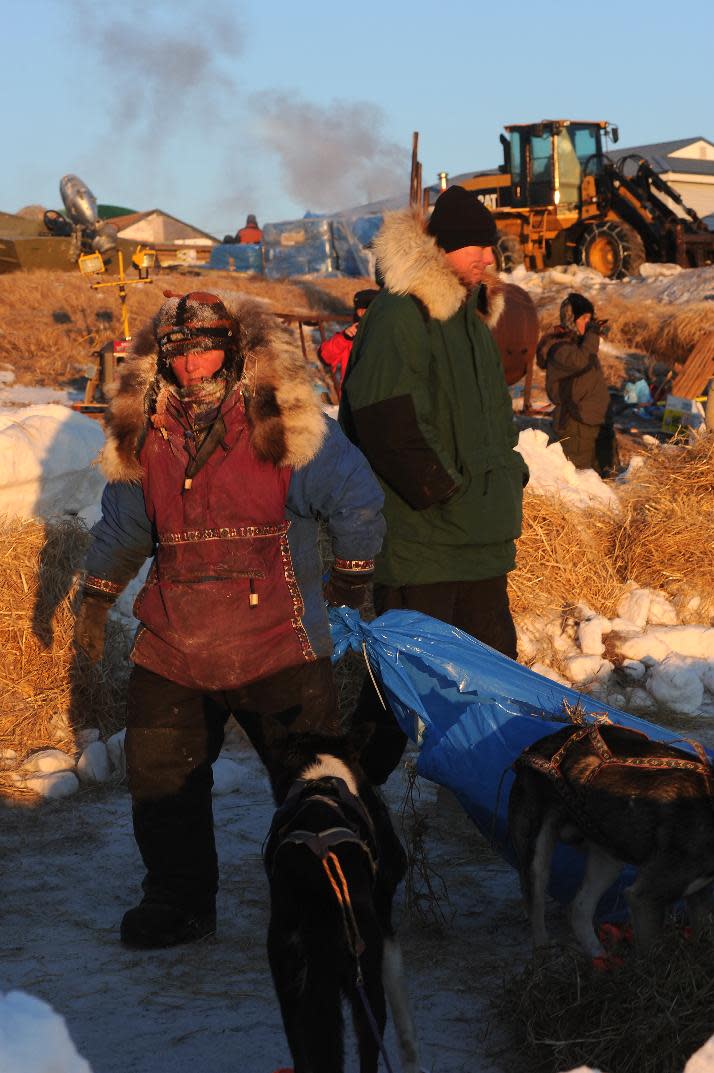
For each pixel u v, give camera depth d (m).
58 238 25.50
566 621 7.45
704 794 3.59
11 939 4.11
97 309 21.97
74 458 7.17
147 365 3.96
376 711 4.63
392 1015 3.26
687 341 18.66
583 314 11.76
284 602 3.95
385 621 4.43
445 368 4.74
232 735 6.22
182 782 4.12
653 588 7.99
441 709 4.30
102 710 6.13
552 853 3.90
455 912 4.32
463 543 4.82
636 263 24.84
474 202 4.82
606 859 3.84
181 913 4.11
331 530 3.98
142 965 3.94
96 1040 3.43
